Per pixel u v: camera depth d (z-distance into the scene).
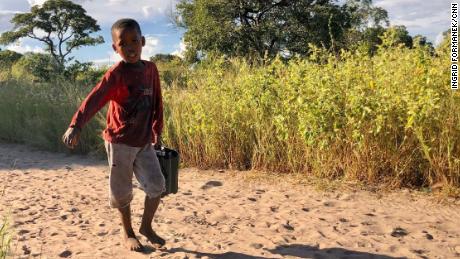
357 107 6.13
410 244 4.32
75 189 6.63
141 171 3.99
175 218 5.15
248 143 7.71
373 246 4.27
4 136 11.20
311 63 7.18
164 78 9.78
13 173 7.84
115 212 5.44
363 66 6.82
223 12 34.84
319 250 4.19
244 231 4.70
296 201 5.78
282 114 7.05
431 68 6.07
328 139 6.60
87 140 9.59
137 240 4.23
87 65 29.03
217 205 5.64
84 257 4.06
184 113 8.45
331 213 5.25
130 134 3.85
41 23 56.34
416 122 5.92
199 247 4.27
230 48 33.88
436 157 6.01
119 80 3.76
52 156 9.47
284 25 34.91
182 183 6.84
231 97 7.85
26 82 13.53
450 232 4.65
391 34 6.86
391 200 5.73
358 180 6.43
